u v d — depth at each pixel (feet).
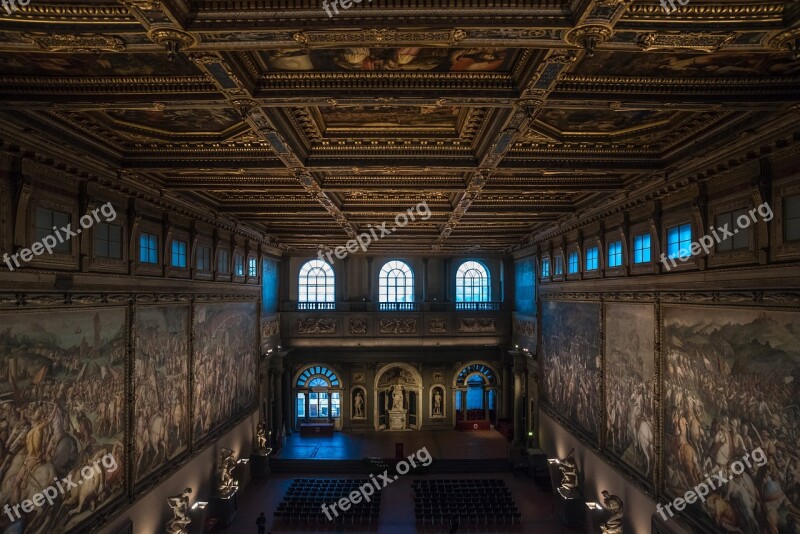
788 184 34.01
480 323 118.42
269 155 43.47
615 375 61.46
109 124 36.96
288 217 72.84
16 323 34.12
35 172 35.76
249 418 89.30
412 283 122.42
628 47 22.71
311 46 22.62
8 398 33.32
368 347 115.44
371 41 22.16
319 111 37.09
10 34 21.36
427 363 122.01
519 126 33.71
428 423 121.29
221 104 30.17
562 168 43.88
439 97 29.43
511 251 116.57
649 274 53.06
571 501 72.69
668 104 29.89
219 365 73.46
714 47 22.56
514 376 109.29
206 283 68.28
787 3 19.86
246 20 20.75
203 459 67.05
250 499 82.43
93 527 42.01
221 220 71.77
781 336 34.55
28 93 29.30
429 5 20.36
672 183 47.14
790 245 33.86
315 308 117.29
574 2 20.04
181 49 22.62
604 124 37.99
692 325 45.32
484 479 91.66
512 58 27.04
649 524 52.37
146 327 51.93
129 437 47.93
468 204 61.57
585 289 71.77
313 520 74.90
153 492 52.37
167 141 40.88
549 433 89.45
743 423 38.34
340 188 52.60
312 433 114.73
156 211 54.70
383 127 40.57
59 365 38.47
